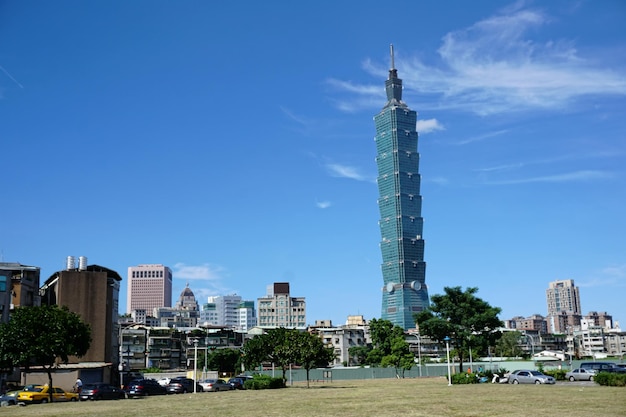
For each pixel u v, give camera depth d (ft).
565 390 200.44
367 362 597.11
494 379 286.87
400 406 147.13
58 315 213.66
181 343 580.71
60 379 310.24
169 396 224.74
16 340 202.08
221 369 506.48
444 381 346.13
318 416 122.21
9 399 198.80
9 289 304.30
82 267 383.65
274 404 162.81
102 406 166.61
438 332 317.42
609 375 226.17
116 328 402.72
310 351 289.94
